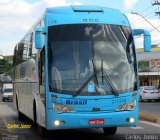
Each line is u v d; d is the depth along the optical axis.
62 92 12.43
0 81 99.88
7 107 39.22
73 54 12.75
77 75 12.55
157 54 60.66
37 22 15.37
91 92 12.42
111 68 12.70
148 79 64.62
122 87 12.61
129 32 13.30
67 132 16.23
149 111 26.98
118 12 13.68
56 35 12.92
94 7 13.57
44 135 14.88
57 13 13.27
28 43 17.88
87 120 12.30
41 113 13.80
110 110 12.46
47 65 12.78
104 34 13.00
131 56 13.02
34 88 15.69
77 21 13.05
